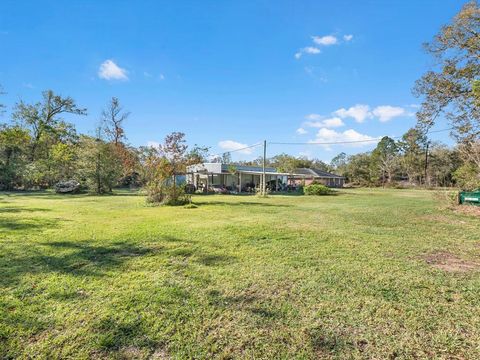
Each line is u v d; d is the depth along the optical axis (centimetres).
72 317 265
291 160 5259
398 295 326
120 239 574
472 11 1121
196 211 1091
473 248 546
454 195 1323
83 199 1628
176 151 1402
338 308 292
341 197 2136
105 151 2225
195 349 222
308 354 219
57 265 411
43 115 3178
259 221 837
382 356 218
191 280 361
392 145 5472
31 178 2489
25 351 216
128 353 217
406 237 638
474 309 295
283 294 323
